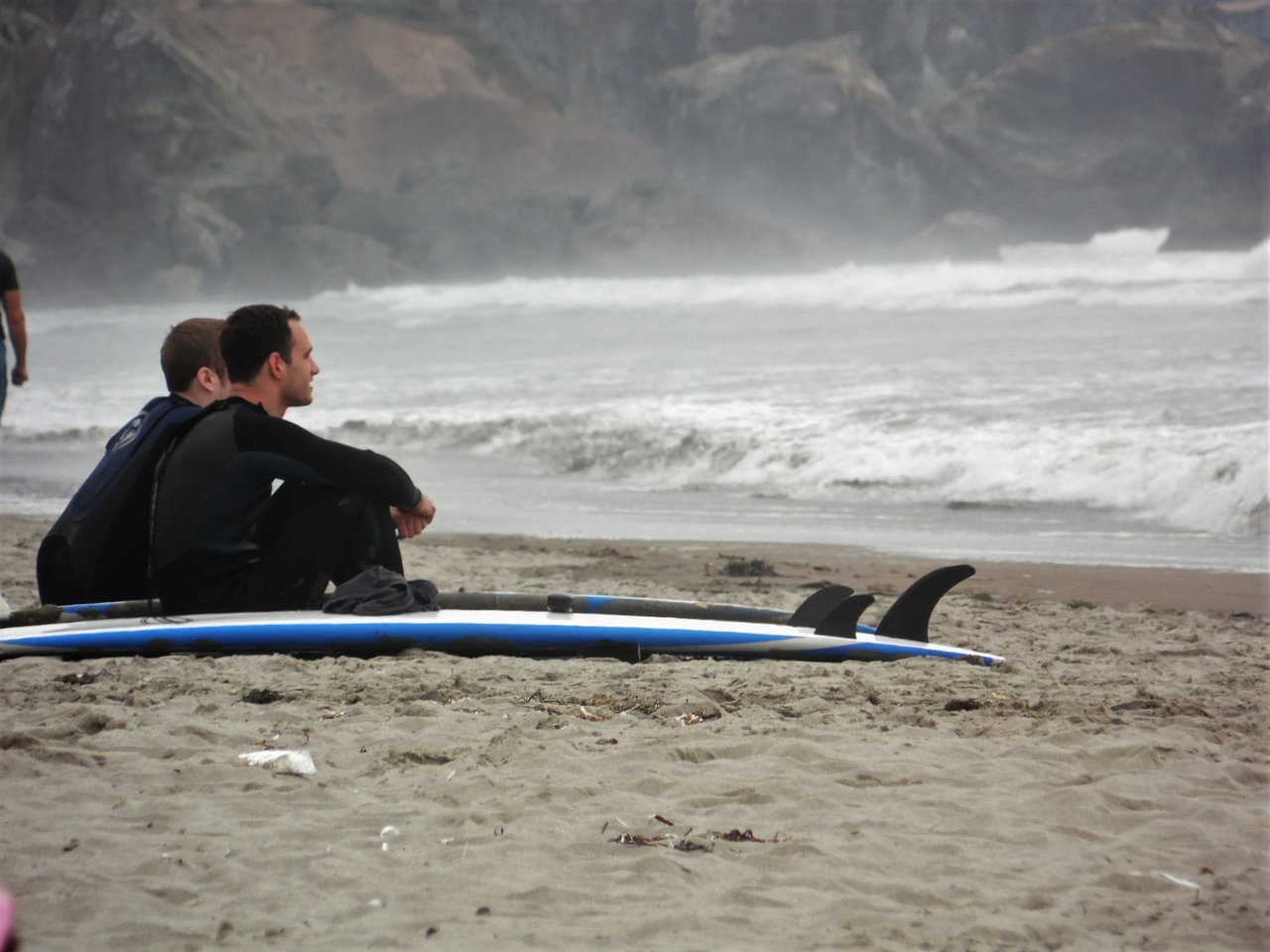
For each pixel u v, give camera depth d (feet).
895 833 40.47
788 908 34.06
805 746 49.83
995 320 369.30
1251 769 47.26
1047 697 59.36
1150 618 92.38
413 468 198.08
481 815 41.65
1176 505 142.20
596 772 47.24
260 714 54.85
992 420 182.70
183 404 63.67
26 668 61.62
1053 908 34.06
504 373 305.32
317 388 294.87
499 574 114.52
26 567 108.99
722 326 421.59
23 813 41.78
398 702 57.06
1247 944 31.45
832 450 173.58
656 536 139.74
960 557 123.44
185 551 61.67
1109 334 302.66
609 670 64.44
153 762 47.65
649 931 32.22
